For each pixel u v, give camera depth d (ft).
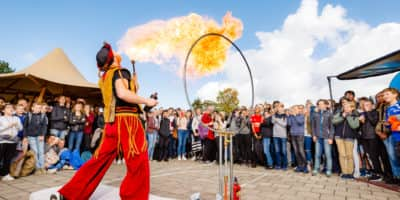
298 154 19.34
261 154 21.61
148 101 6.60
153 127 25.72
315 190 13.08
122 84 6.52
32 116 16.78
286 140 20.51
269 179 15.98
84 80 26.16
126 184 6.29
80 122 20.21
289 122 19.95
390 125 13.33
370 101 15.85
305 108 20.80
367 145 16.05
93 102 31.24
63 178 15.40
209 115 24.93
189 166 21.66
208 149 24.48
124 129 6.48
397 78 19.26
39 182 14.25
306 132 20.13
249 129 22.11
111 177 15.79
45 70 23.73
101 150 6.64
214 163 23.59
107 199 7.69
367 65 18.57
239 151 23.77
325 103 17.83
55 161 17.81
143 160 6.38
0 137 14.62
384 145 14.98
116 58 7.31
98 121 21.48
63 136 19.21
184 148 26.99
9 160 15.15
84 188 6.49
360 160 18.30
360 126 16.38
